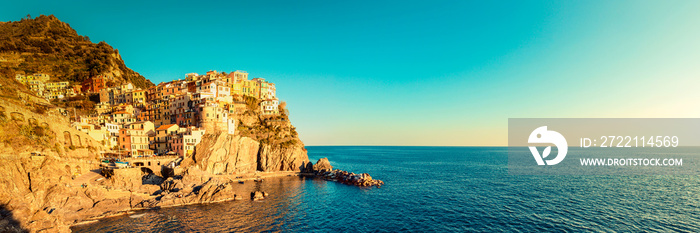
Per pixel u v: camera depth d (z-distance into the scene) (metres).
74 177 78.56
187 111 128.62
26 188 61.75
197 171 100.62
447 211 74.00
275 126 147.88
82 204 65.88
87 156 89.00
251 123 144.12
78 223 60.91
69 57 175.12
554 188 100.12
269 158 130.75
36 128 72.38
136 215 67.50
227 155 117.88
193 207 74.44
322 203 81.81
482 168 165.25
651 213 70.06
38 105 82.94
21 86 88.69
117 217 65.94
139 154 112.12
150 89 152.62
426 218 68.75
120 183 83.19
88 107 142.50
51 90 149.12
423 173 144.62
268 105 157.88
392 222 66.31
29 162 65.38
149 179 94.69
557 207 75.94
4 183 55.06
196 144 111.81
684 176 123.25
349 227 63.28
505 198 86.44
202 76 151.00
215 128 121.69
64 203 64.00
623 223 63.53
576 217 67.75
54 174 70.06
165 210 71.56
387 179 124.44
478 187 104.25
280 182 112.19
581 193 91.62
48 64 166.12
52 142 77.12
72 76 163.50
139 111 142.25
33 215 52.53
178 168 99.81
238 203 79.69
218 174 112.69
